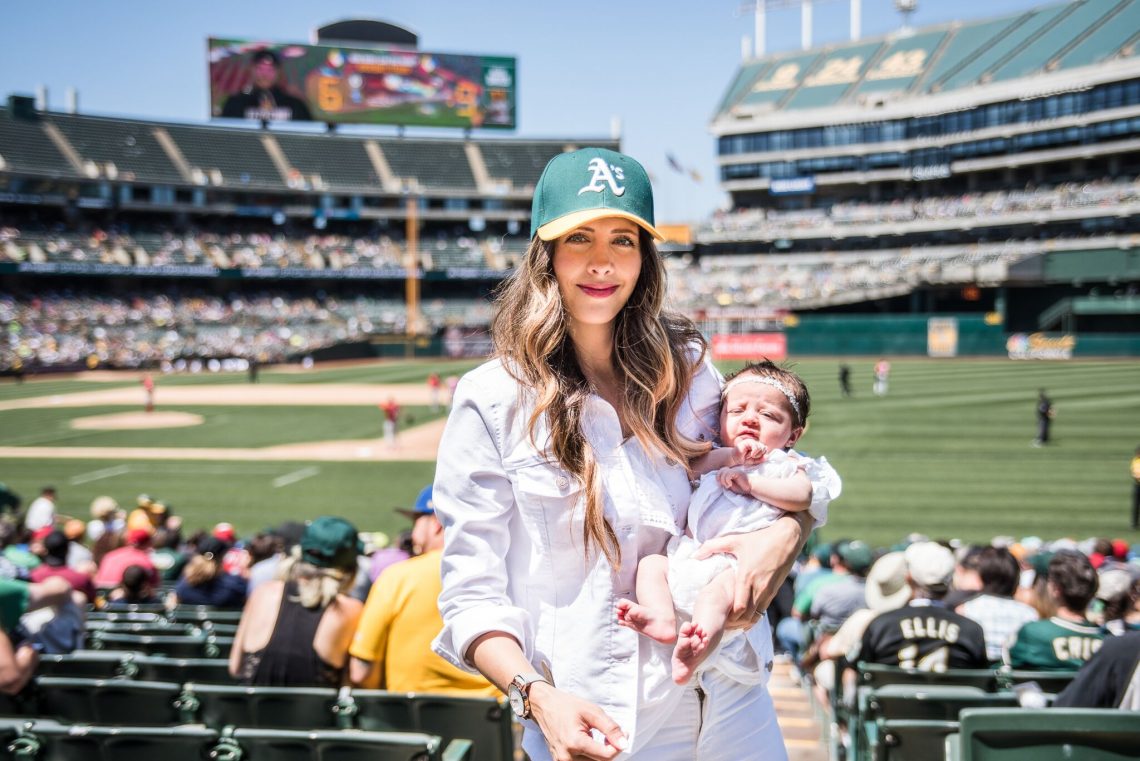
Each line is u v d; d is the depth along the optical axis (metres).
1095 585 5.00
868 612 5.69
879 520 17.55
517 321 2.20
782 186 68.81
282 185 69.75
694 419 2.40
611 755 1.91
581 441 2.10
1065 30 60.94
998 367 46.91
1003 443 25.73
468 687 4.34
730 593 2.07
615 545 2.09
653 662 2.11
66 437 30.77
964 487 20.34
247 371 57.75
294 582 4.60
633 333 2.26
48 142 63.06
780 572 2.14
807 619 8.52
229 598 8.52
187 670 5.33
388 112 71.00
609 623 2.11
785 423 2.38
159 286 66.38
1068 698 3.90
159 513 13.02
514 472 2.12
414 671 4.33
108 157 64.75
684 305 63.41
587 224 2.13
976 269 55.06
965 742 2.82
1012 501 18.97
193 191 67.44
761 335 57.81
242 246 68.00
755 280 66.38
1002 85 59.28
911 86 65.00
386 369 56.34
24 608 5.20
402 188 72.81
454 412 2.20
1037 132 59.56
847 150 66.62
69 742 3.57
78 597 6.22
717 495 2.25
